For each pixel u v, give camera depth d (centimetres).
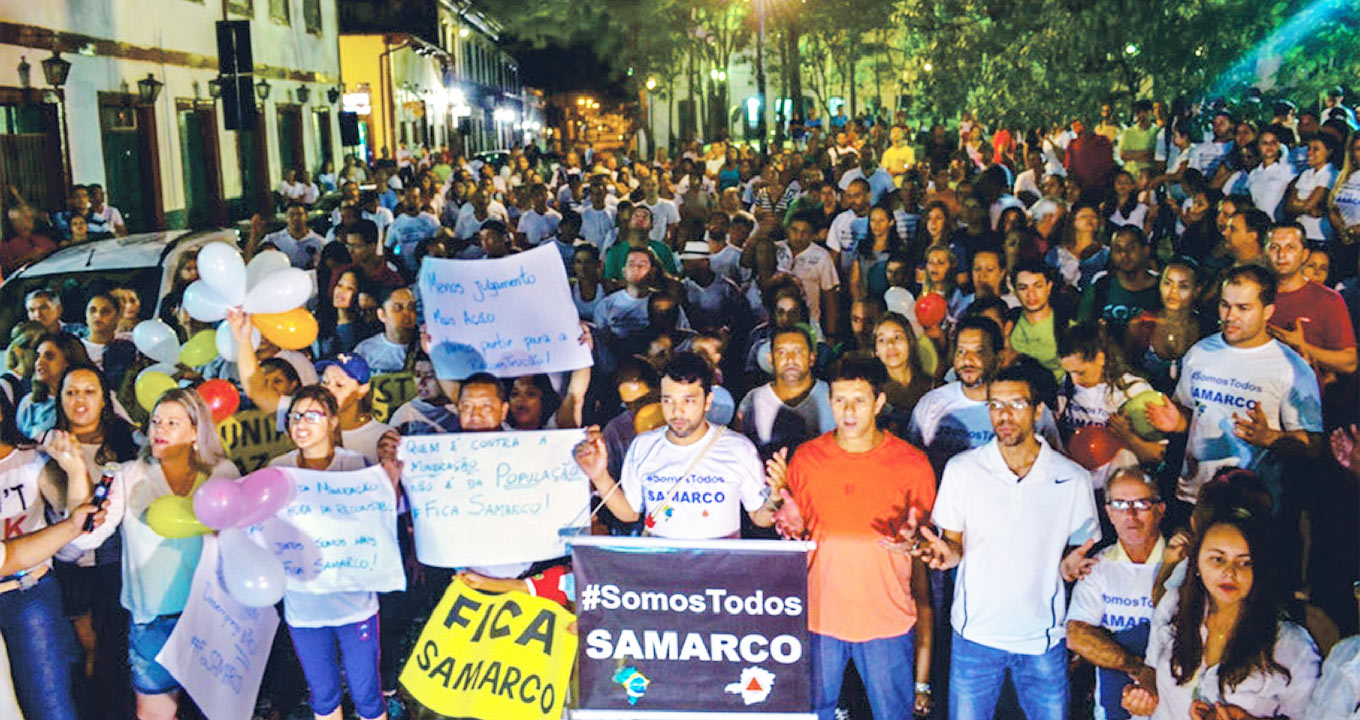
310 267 1228
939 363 770
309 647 549
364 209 1528
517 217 1627
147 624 553
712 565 513
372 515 544
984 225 1030
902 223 1178
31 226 1392
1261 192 1205
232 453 663
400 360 777
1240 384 605
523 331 661
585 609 520
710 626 515
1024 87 1947
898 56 5072
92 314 767
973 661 499
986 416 613
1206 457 620
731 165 2370
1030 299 732
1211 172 1466
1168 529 636
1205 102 1705
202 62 2267
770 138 4516
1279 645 446
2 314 876
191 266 913
